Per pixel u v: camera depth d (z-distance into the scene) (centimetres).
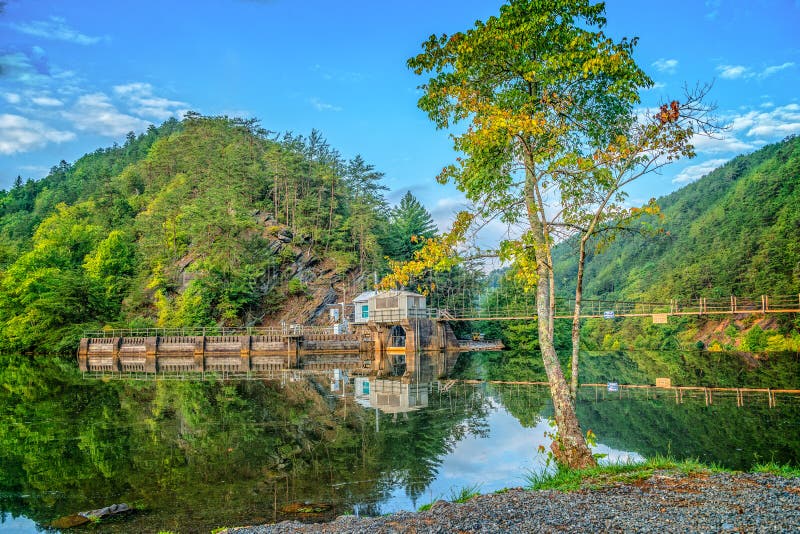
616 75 1380
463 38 1434
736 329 7625
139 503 1516
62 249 8762
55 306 6744
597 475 1196
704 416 2542
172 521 1376
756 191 10906
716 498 929
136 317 7550
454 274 8600
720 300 8200
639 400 3050
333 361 6025
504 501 1033
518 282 1642
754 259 8550
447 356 6462
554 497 1024
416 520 978
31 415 2833
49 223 9888
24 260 7194
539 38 1417
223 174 9031
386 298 6694
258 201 9125
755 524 781
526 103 1443
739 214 10656
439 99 1549
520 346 7519
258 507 1477
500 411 2852
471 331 8462
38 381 4309
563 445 1422
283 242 8325
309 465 1878
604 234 1534
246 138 10969
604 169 1456
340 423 2569
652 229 1448
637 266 12812
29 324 6756
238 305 7394
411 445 2144
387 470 1811
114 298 7881
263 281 7925
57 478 1747
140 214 10138
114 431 2434
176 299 7575
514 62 1462
